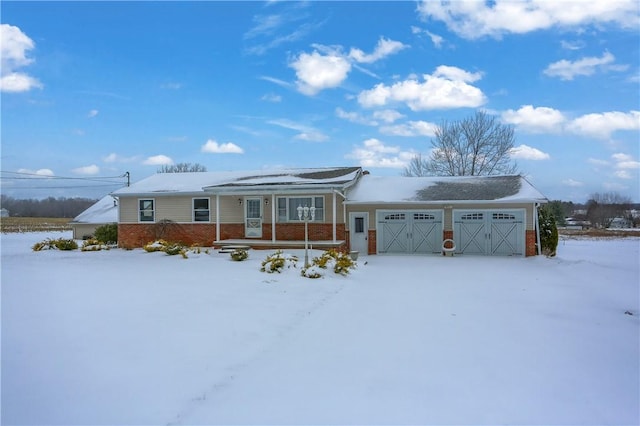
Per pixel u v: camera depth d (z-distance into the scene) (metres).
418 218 19.05
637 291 10.38
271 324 6.77
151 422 3.56
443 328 6.76
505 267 14.73
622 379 4.82
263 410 3.85
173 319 6.89
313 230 19.28
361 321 7.12
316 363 5.10
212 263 14.31
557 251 21.25
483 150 36.38
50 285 9.98
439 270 13.87
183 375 4.60
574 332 6.71
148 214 21.31
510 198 17.69
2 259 15.72
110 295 8.80
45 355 5.08
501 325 7.02
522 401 4.18
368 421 3.69
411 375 4.78
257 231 19.89
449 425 3.65
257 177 21.70
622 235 33.47
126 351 5.30
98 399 3.96
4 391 4.07
